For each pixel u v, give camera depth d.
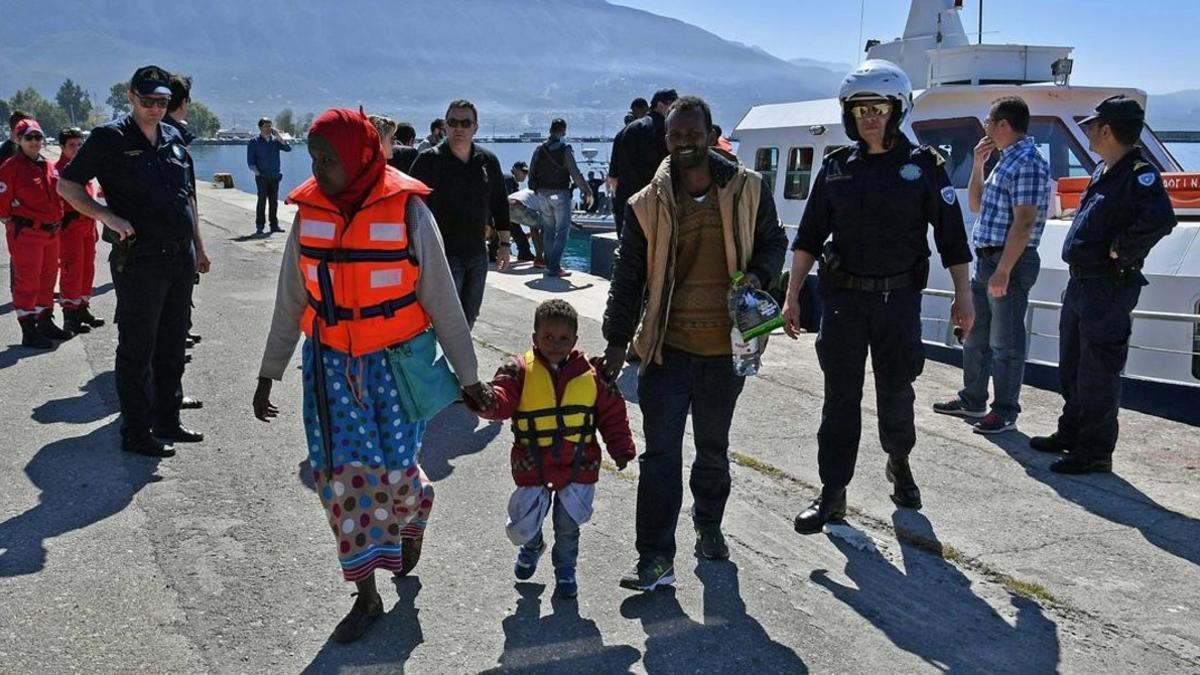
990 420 6.37
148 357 5.77
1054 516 5.05
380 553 3.80
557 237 12.91
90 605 4.04
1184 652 3.81
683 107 3.99
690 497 5.32
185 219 5.80
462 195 6.91
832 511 4.87
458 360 3.87
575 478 4.08
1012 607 4.15
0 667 3.58
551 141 12.63
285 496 5.21
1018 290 6.21
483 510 5.08
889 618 4.05
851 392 4.78
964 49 9.98
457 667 3.65
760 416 6.70
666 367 4.25
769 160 11.40
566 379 4.08
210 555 4.51
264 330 9.23
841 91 4.64
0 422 6.42
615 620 4.00
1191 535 4.82
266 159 16.72
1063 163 9.12
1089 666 3.71
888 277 4.66
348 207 3.68
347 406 3.74
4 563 4.40
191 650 3.73
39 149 8.44
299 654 3.72
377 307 3.71
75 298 9.03
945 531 4.86
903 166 4.60
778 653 3.78
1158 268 7.32
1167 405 6.82
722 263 4.20
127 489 5.29
